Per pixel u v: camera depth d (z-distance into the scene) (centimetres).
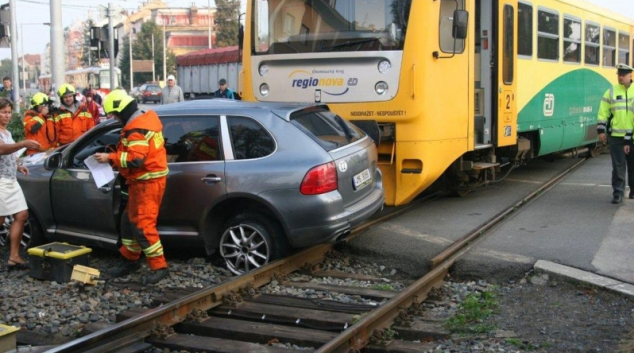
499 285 748
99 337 555
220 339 593
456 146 1058
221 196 773
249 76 1078
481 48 1157
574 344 564
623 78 1066
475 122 1154
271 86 1058
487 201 1174
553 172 1558
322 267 824
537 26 1334
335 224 750
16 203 820
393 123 988
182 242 805
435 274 725
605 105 1087
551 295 695
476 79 1163
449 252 809
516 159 1335
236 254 791
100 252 912
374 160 857
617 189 1091
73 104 1182
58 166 862
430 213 1070
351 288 728
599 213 1026
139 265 796
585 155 1878
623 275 711
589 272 725
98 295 725
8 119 807
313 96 1027
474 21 1102
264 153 772
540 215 1022
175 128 812
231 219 795
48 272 777
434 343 577
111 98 727
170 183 793
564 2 1482
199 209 787
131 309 664
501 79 1164
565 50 1500
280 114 786
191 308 641
